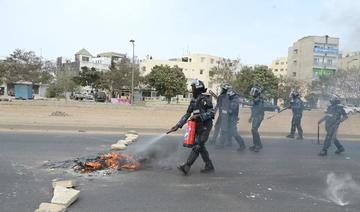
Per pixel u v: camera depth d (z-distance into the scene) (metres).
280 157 10.11
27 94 48.41
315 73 62.03
